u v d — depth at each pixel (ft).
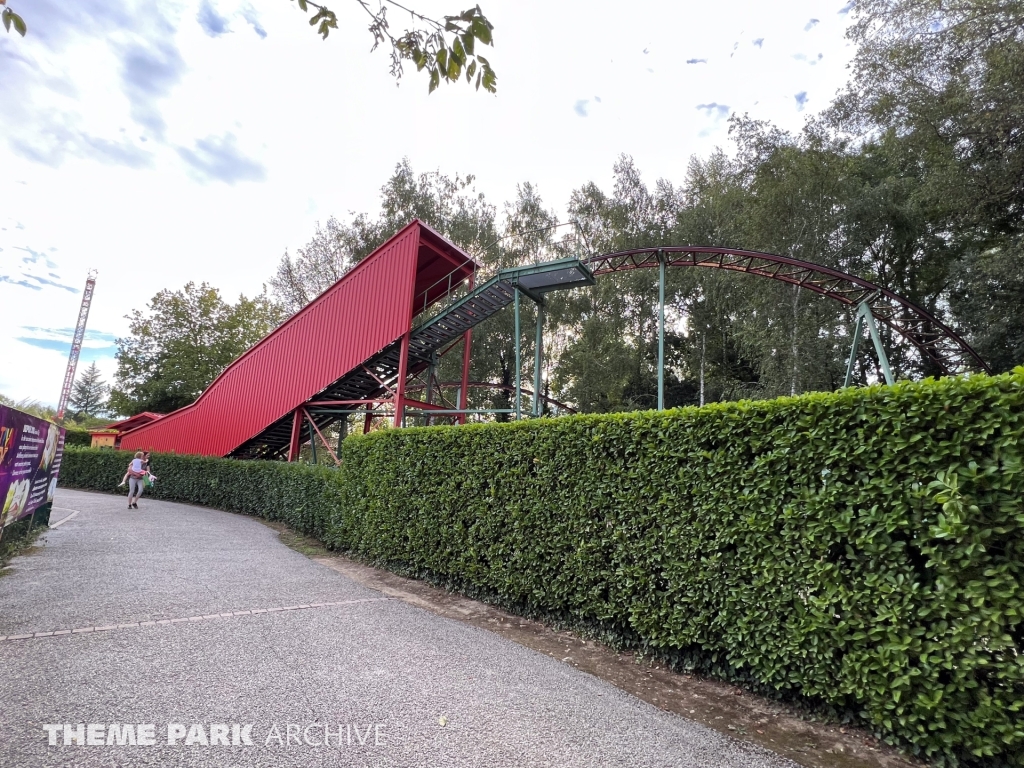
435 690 10.72
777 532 10.98
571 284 42.65
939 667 8.54
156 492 54.13
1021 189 40.45
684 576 12.46
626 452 14.21
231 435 55.06
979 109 39.45
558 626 15.84
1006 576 7.99
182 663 11.16
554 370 88.17
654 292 76.28
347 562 24.98
